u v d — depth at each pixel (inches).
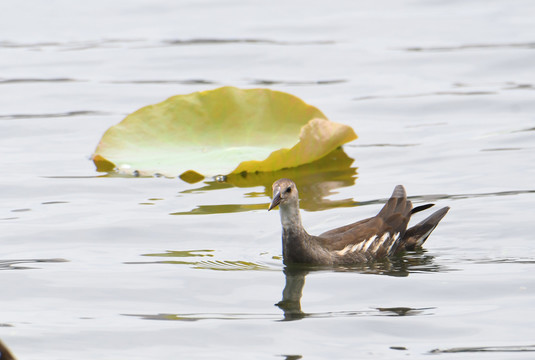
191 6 1267.2
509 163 666.8
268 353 385.4
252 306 440.8
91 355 384.5
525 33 1059.9
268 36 1096.2
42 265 496.4
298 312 431.2
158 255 514.6
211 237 544.7
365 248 515.2
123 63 1007.6
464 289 454.9
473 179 635.5
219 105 709.3
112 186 641.0
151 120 705.6
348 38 1077.8
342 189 629.6
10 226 560.1
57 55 1043.9
